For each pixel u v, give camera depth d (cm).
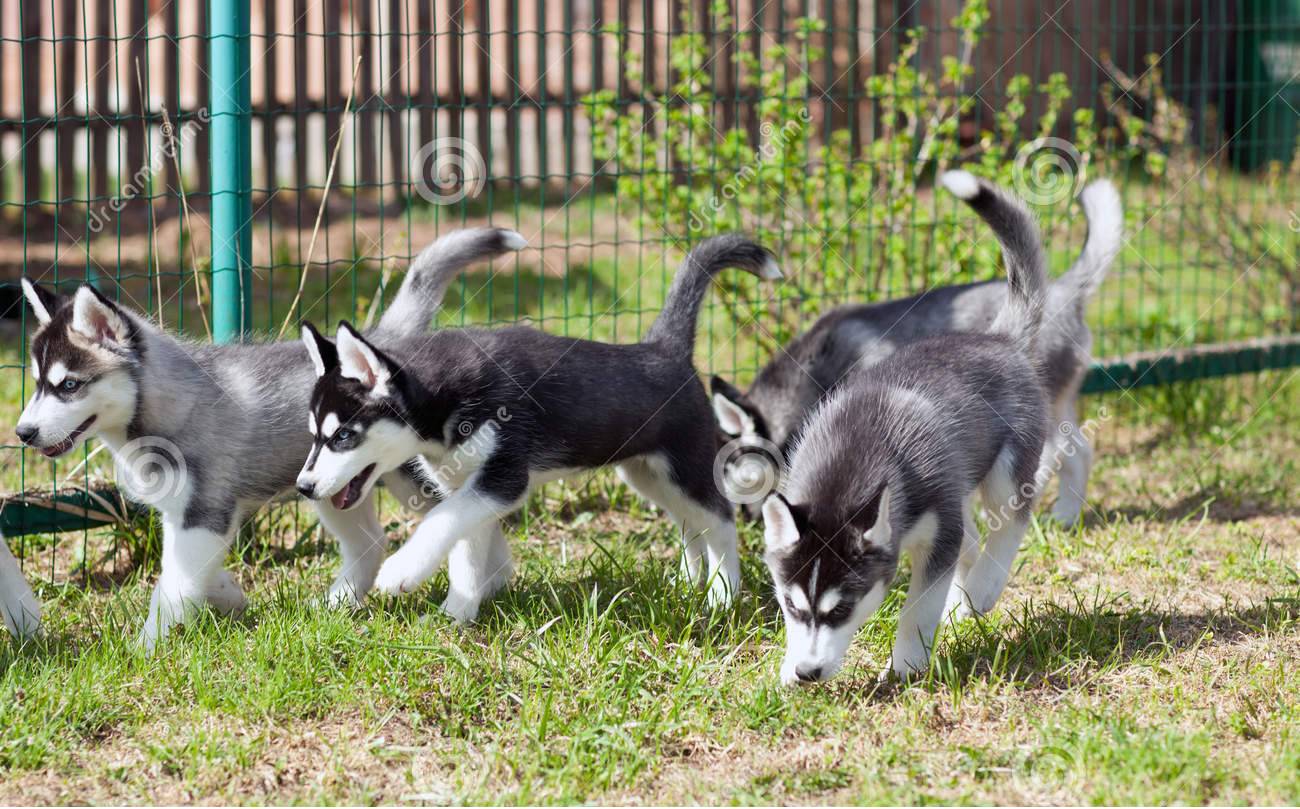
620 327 737
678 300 436
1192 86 775
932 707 346
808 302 611
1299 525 520
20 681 352
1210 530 514
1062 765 312
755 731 339
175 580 389
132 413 387
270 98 637
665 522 509
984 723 342
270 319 584
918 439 366
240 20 466
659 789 312
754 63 616
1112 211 512
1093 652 382
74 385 377
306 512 512
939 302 517
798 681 342
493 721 342
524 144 1119
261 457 400
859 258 654
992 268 616
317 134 1086
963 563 423
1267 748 321
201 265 538
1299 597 424
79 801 307
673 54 676
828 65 625
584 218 1016
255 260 903
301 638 371
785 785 312
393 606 410
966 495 375
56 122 466
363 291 802
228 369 401
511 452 389
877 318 519
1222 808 293
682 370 423
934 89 635
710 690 352
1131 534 505
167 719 343
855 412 376
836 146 649
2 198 1041
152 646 379
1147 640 394
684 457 420
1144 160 742
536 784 313
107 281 820
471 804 303
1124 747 313
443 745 332
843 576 335
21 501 450
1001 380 401
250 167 478
